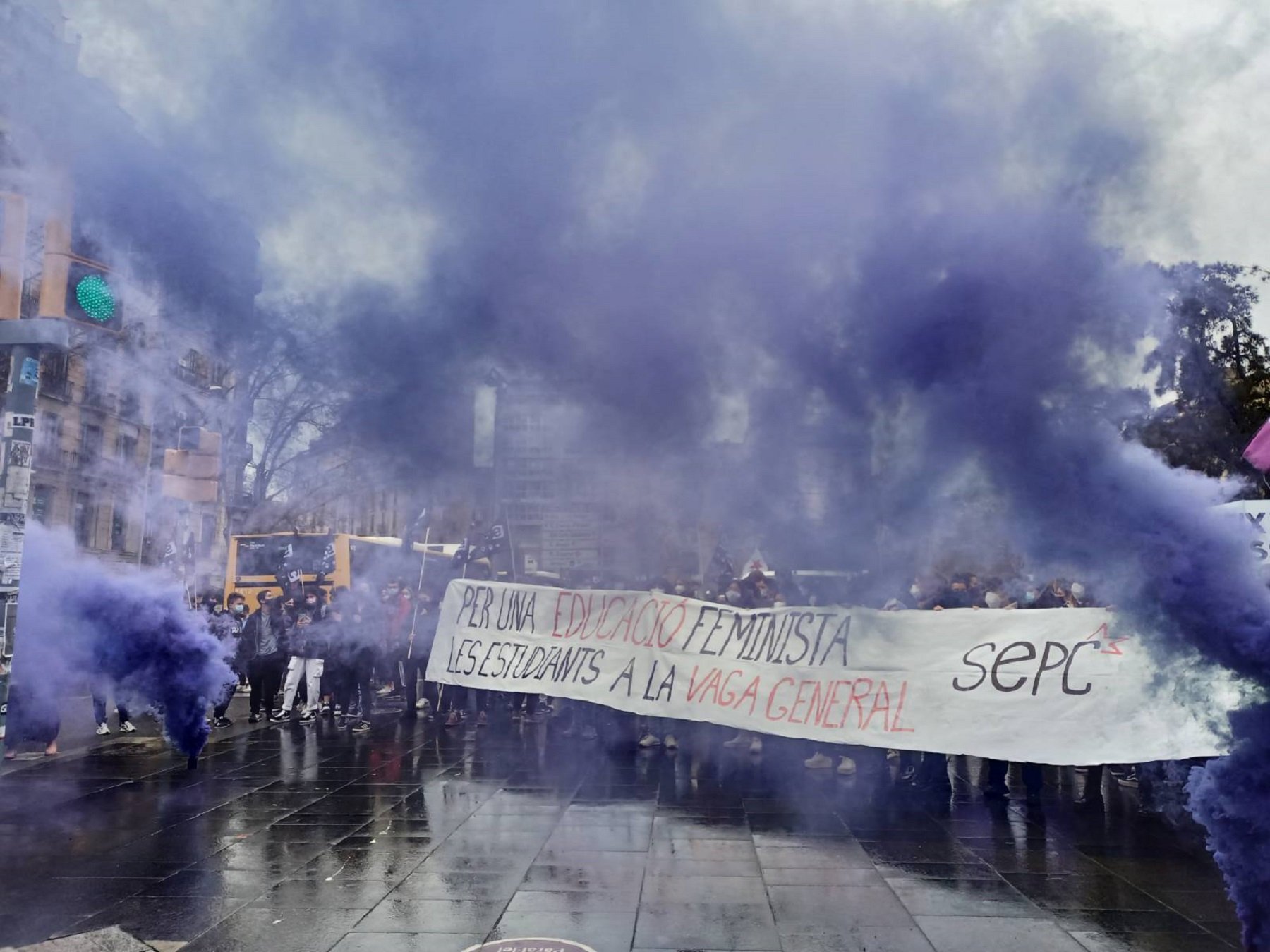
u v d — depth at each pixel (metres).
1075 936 4.81
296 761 10.05
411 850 6.40
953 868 6.02
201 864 6.09
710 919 5.04
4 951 4.60
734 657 9.37
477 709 12.92
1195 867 6.05
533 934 4.81
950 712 8.09
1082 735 7.53
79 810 7.68
